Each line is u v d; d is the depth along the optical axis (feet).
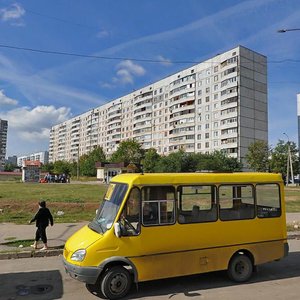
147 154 333.21
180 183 26.05
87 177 385.29
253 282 27.02
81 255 23.24
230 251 26.96
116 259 23.49
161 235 24.93
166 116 384.06
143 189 25.00
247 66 313.94
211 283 26.66
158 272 24.62
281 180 29.84
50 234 45.39
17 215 61.57
